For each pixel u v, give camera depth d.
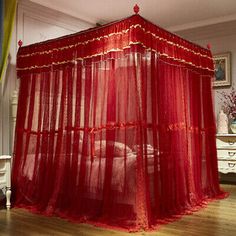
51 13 5.17
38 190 4.07
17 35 4.67
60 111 3.98
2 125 4.50
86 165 3.68
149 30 3.46
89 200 3.61
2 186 3.95
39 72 4.24
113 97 3.48
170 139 3.74
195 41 6.39
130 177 3.32
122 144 3.41
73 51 3.89
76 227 3.29
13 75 4.64
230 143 5.61
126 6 5.36
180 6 5.41
